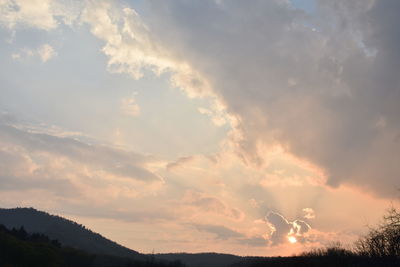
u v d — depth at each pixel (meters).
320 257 57.34
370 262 38.69
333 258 51.62
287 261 72.12
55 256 132.75
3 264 105.06
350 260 45.19
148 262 188.75
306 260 62.41
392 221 37.09
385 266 36.59
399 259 36.06
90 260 165.25
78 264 157.62
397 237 36.50
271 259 95.25
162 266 186.62
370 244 39.38
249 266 110.00
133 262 187.50
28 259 116.38
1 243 116.44
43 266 120.38
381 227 37.66
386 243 37.69
